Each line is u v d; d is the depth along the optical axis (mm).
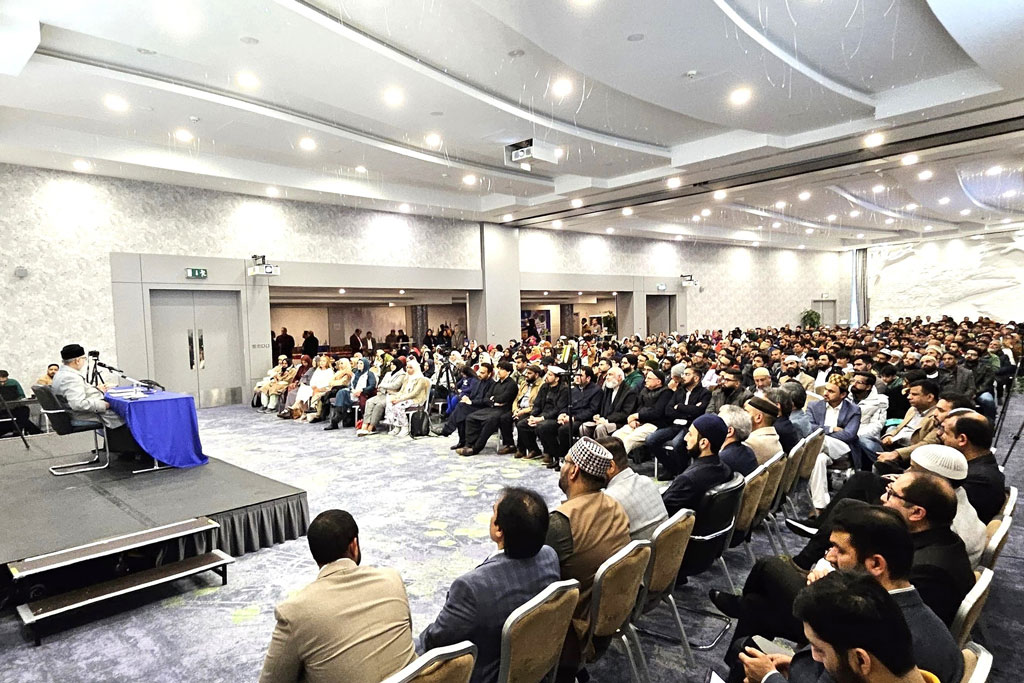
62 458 5426
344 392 8711
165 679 2582
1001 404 8844
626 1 4773
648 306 21516
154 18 4852
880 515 1549
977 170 11961
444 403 8945
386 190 11812
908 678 1059
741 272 22578
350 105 7023
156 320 10453
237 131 7980
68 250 9219
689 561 2834
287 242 11711
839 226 19594
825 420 5113
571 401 6516
